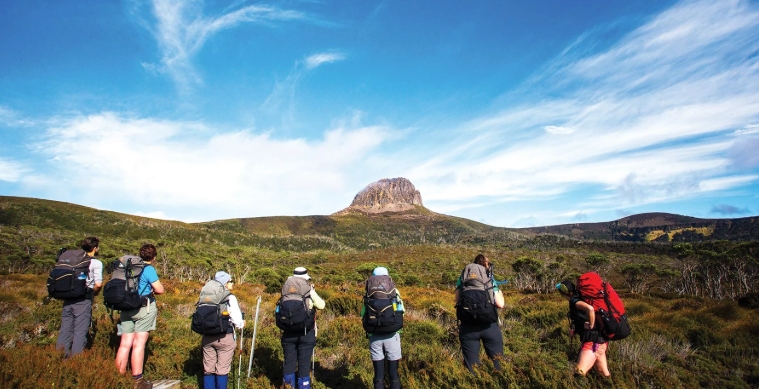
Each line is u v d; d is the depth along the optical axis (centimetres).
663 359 671
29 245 5344
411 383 466
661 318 1012
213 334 420
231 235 16538
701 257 5059
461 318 470
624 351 629
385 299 433
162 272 4150
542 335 876
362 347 692
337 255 13450
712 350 720
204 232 15500
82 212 13475
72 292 482
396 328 433
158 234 13012
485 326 461
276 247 16550
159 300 1080
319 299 462
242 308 1015
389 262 9500
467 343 470
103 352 530
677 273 4931
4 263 4075
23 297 1038
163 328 707
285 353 466
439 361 537
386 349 445
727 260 4638
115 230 12438
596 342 421
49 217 12188
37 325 713
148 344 597
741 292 4369
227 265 5019
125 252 5522
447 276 5484
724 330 847
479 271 467
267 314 960
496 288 462
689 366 634
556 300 1755
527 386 419
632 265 5044
